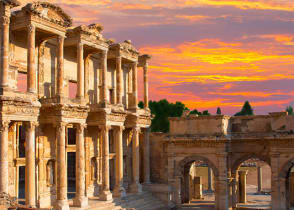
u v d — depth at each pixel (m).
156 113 94.06
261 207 55.75
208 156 52.62
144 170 55.97
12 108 33.44
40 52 40.81
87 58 48.19
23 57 39.34
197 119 53.69
